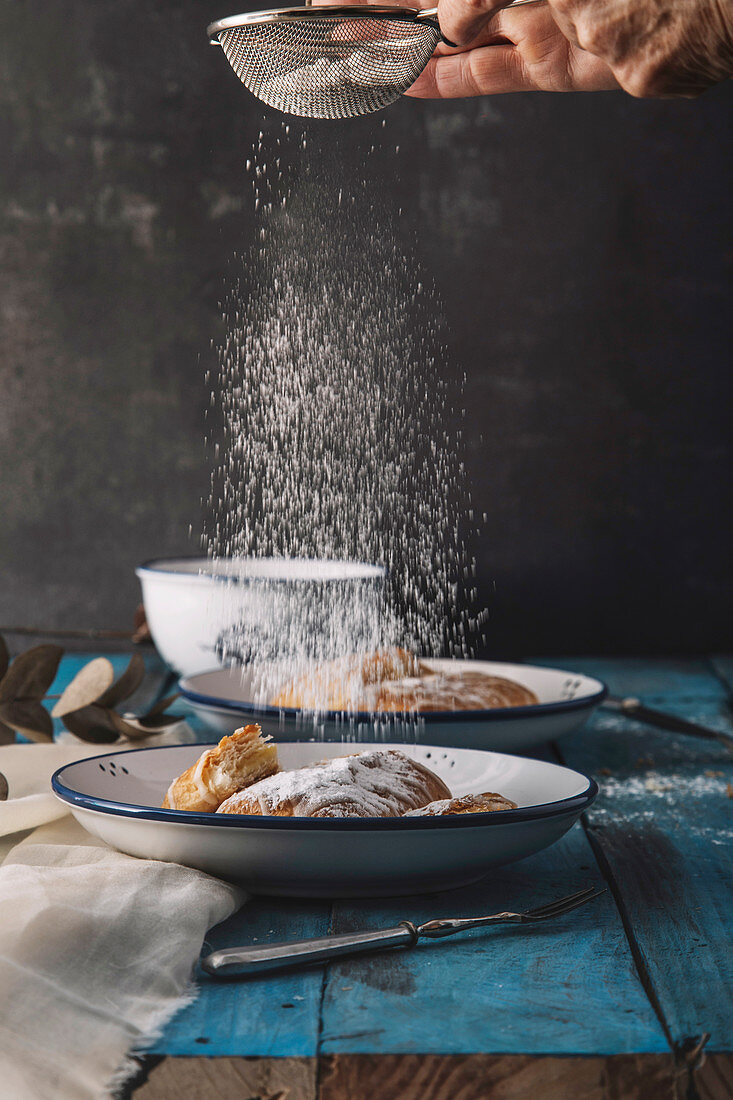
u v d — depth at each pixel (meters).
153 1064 0.66
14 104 1.69
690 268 1.70
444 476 1.69
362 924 0.77
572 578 1.74
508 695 1.12
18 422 1.74
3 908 0.72
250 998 0.70
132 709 1.27
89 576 1.77
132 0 1.67
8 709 1.06
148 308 1.72
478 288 1.69
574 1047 0.66
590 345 1.71
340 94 0.93
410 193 1.68
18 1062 0.66
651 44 0.84
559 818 0.79
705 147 1.68
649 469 1.73
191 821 0.76
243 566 1.48
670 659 1.70
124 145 1.69
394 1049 0.66
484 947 0.75
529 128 1.68
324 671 1.13
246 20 0.86
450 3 0.87
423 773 0.85
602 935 0.77
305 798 0.79
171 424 1.73
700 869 0.86
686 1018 0.69
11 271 1.72
